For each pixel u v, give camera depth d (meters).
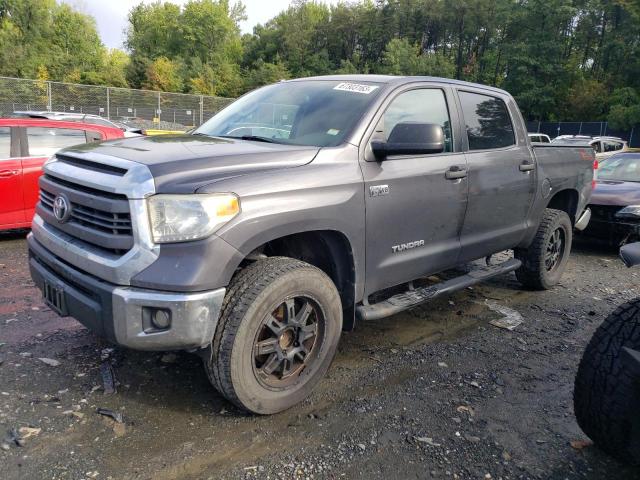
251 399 2.91
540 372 3.77
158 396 3.22
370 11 80.12
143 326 2.62
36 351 3.73
